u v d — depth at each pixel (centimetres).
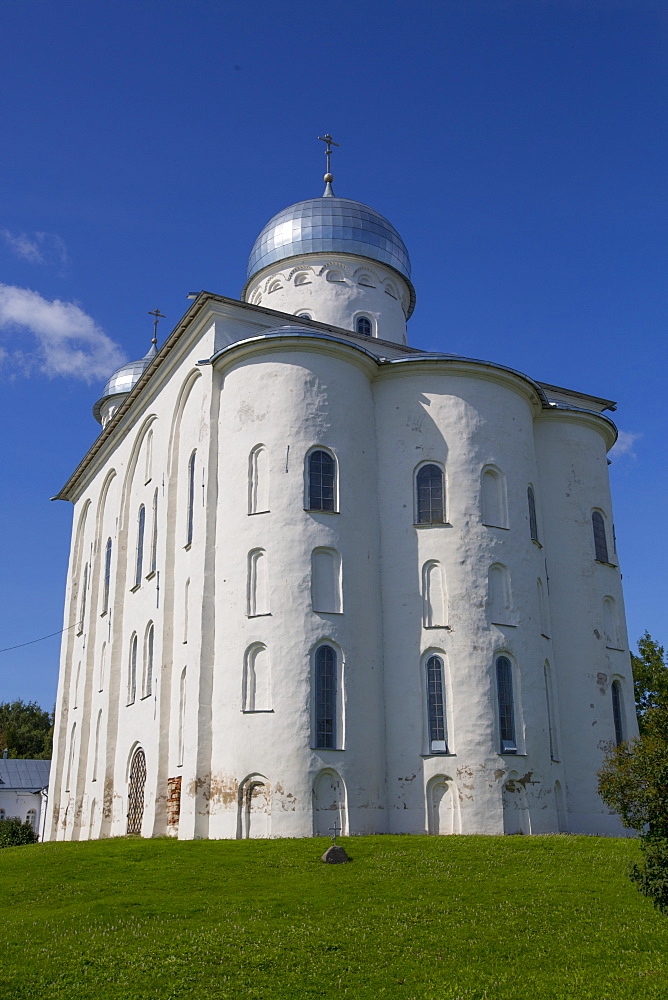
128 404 4000
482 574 2956
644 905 1734
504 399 3209
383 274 4247
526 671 2936
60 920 1738
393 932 1597
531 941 1551
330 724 2714
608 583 3444
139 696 3497
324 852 2209
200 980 1407
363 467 3044
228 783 2669
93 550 4497
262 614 2772
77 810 4103
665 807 1820
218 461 3041
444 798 2762
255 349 3025
